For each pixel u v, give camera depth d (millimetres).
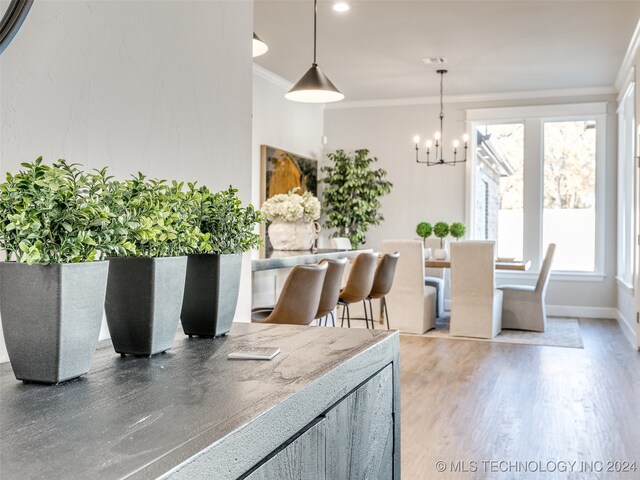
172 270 1206
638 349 5637
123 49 1479
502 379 4484
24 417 794
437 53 6207
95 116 1391
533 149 7945
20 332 956
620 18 5168
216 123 1883
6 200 929
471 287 6305
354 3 4816
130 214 1151
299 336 1412
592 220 7848
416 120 8375
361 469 1207
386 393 1359
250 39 2084
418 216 8375
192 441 712
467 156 8141
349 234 8102
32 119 1225
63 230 970
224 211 1467
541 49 6062
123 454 666
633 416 3572
